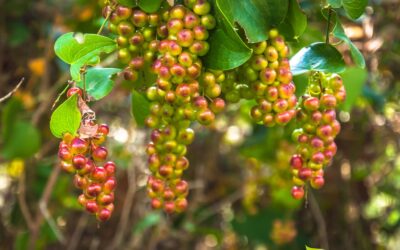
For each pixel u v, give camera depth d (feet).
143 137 4.11
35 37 3.94
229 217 4.71
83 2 3.26
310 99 2.01
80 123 1.91
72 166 1.92
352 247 4.16
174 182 2.07
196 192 4.29
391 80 3.72
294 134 2.06
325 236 3.87
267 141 3.68
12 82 3.92
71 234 4.33
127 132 4.20
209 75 1.95
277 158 3.72
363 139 4.00
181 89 1.92
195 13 1.92
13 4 3.79
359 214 4.20
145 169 4.13
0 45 3.86
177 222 4.33
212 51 1.94
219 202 4.60
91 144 1.92
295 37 2.07
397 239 4.36
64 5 3.86
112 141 4.19
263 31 1.95
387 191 4.26
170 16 1.93
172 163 2.05
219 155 4.54
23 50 3.92
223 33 1.92
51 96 3.65
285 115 1.98
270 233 4.24
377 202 4.42
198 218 4.44
